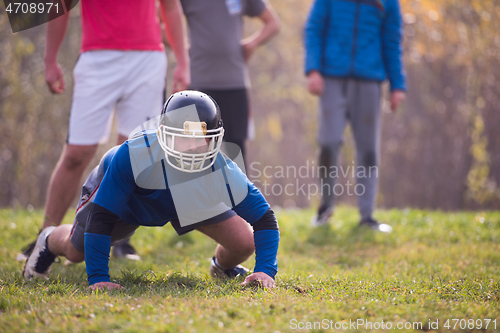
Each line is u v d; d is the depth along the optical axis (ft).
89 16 47.24
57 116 179.42
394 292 33.88
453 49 178.40
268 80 248.32
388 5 71.51
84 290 32.60
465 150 213.87
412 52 184.96
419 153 230.68
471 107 191.31
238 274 38.50
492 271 44.47
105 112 47.67
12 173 184.96
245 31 221.46
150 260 50.37
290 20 220.64
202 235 64.44
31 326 25.55
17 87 155.12
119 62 47.14
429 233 66.54
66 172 48.16
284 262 51.34
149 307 27.78
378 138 72.23
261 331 25.17
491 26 151.23
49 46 50.47
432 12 154.30
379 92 71.67
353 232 69.26
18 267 43.88
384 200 246.06
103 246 33.12
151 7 48.26
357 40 70.23
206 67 63.05
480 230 66.18
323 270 46.83
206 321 25.99
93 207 32.86
